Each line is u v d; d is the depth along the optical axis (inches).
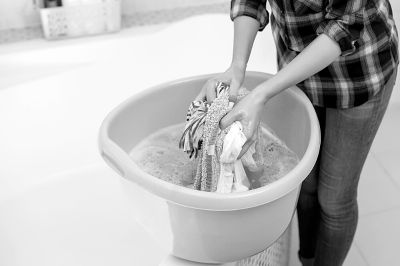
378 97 46.2
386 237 70.6
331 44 39.1
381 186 77.6
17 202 61.6
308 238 62.4
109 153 38.6
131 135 46.3
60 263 58.1
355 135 48.3
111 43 77.0
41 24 79.7
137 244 60.7
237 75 44.3
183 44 73.4
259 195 35.0
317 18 41.5
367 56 43.1
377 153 82.9
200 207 35.0
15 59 73.6
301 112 44.9
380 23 42.9
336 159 50.3
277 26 46.8
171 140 47.8
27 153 65.9
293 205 40.3
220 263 41.8
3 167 64.2
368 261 67.8
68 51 75.2
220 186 39.2
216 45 72.6
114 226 61.6
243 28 46.3
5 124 65.4
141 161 45.9
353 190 53.1
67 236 60.1
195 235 38.1
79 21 75.3
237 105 39.6
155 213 38.6
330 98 45.9
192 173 45.0
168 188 35.4
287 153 46.7
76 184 64.4
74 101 68.4
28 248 58.1
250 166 42.1
